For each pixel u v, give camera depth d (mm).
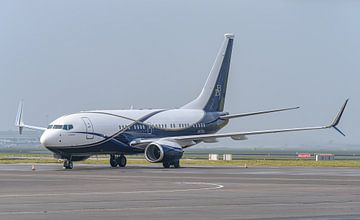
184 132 137750
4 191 68562
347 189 70500
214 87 144125
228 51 145625
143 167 131750
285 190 69250
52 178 90250
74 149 122500
